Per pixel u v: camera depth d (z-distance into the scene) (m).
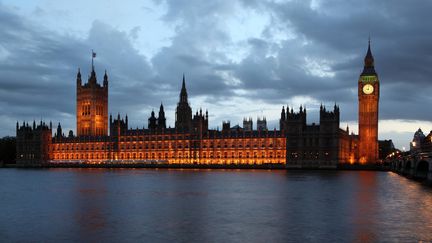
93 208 76.94
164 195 97.62
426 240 51.75
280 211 72.75
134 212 72.31
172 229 58.41
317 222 62.59
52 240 52.88
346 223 61.66
